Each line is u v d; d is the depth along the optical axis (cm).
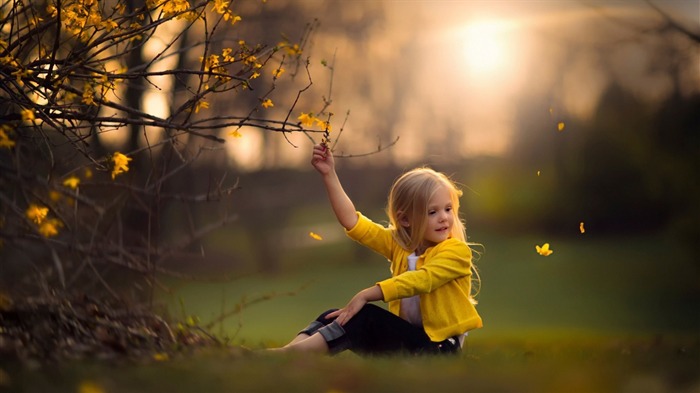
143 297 645
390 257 547
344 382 395
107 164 494
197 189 2398
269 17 2170
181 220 1988
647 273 3259
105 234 630
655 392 404
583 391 400
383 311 496
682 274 3091
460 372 428
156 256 614
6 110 554
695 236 2373
